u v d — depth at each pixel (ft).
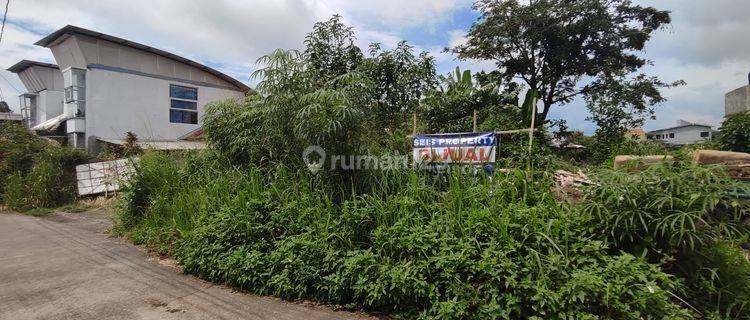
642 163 14.64
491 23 59.00
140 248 23.22
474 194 15.61
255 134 22.03
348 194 17.75
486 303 12.07
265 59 19.53
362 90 19.06
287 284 14.84
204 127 25.70
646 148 42.06
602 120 54.85
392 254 14.25
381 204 16.12
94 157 47.96
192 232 19.10
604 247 12.58
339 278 14.10
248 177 21.45
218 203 20.44
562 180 17.37
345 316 13.64
